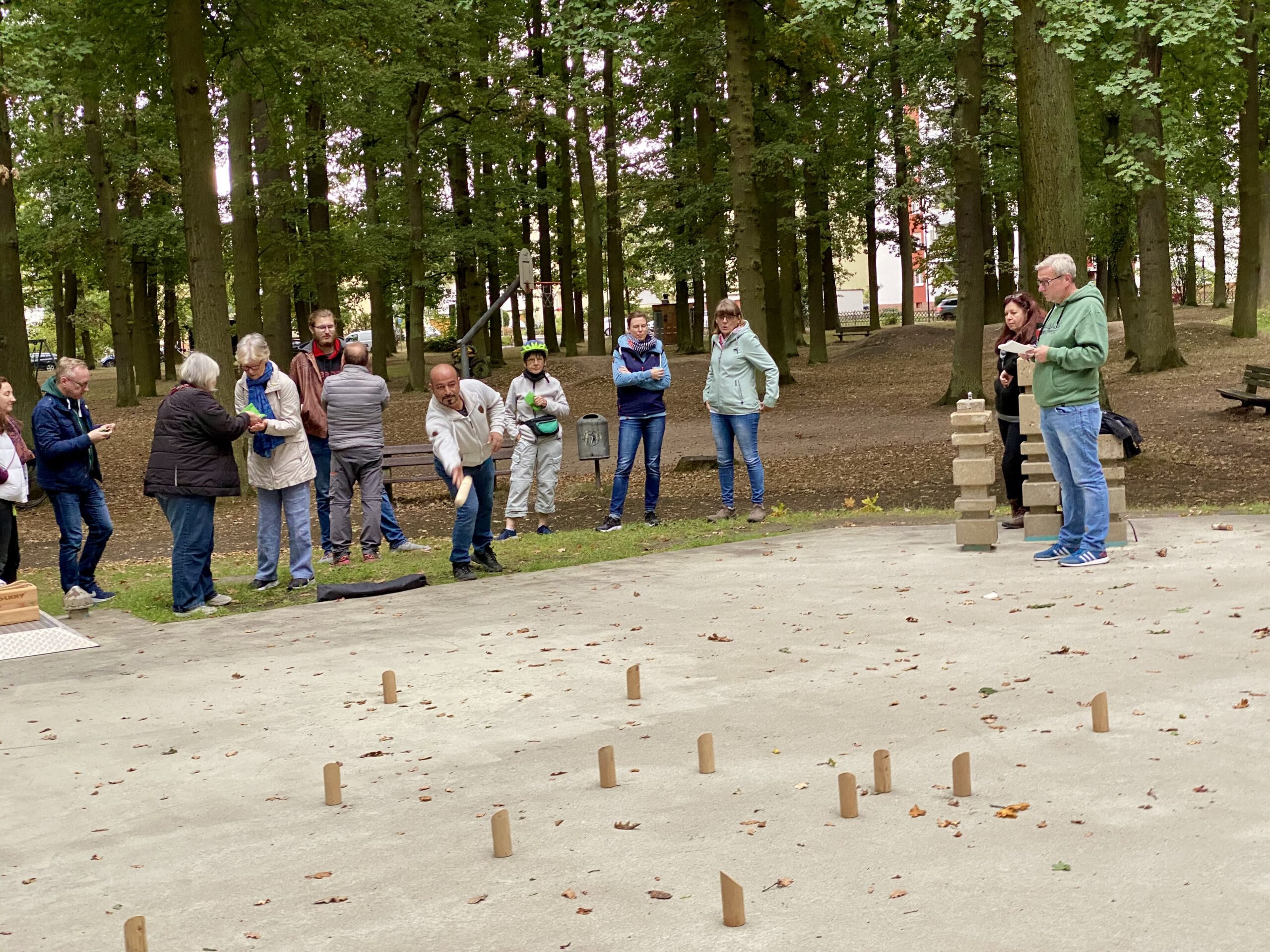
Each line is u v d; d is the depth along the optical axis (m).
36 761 5.46
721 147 31.95
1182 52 20.88
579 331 55.06
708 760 4.59
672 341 49.94
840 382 32.69
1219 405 21.88
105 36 19.23
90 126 30.53
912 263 52.41
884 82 29.92
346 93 25.52
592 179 39.91
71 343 46.66
